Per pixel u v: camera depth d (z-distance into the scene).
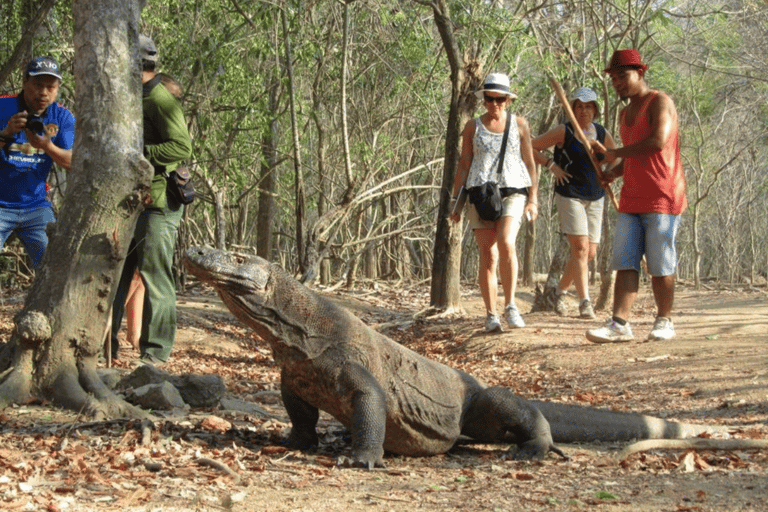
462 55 14.44
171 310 8.98
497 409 5.87
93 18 6.57
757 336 10.11
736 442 5.74
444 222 14.70
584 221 12.48
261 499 4.28
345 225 21.77
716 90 29.30
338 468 5.17
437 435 5.79
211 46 15.75
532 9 17.55
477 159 11.27
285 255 25.98
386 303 18.97
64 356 6.51
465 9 17.05
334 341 5.44
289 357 5.43
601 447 6.16
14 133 7.59
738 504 4.21
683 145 28.38
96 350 6.61
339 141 21.39
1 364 6.55
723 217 29.06
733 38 24.48
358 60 20.36
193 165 16.33
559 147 12.27
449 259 14.73
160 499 4.12
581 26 19.06
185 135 8.66
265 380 9.30
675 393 7.97
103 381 7.24
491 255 11.77
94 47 6.57
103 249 6.57
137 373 7.16
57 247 6.60
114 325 8.90
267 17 15.10
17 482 4.27
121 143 6.59
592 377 9.17
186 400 7.02
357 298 19.03
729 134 29.62
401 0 19.08
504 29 16.61
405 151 23.41
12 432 5.61
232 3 15.97
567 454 5.89
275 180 21.16
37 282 6.62
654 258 10.05
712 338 10.17
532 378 9.52
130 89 6.65
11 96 8.03
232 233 22.58
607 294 14.60
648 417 6.43
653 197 9.94
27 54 13.44
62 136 8.05
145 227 8.67
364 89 21.39
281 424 6.54
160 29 15.95
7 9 13.19
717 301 18.95
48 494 4.08
